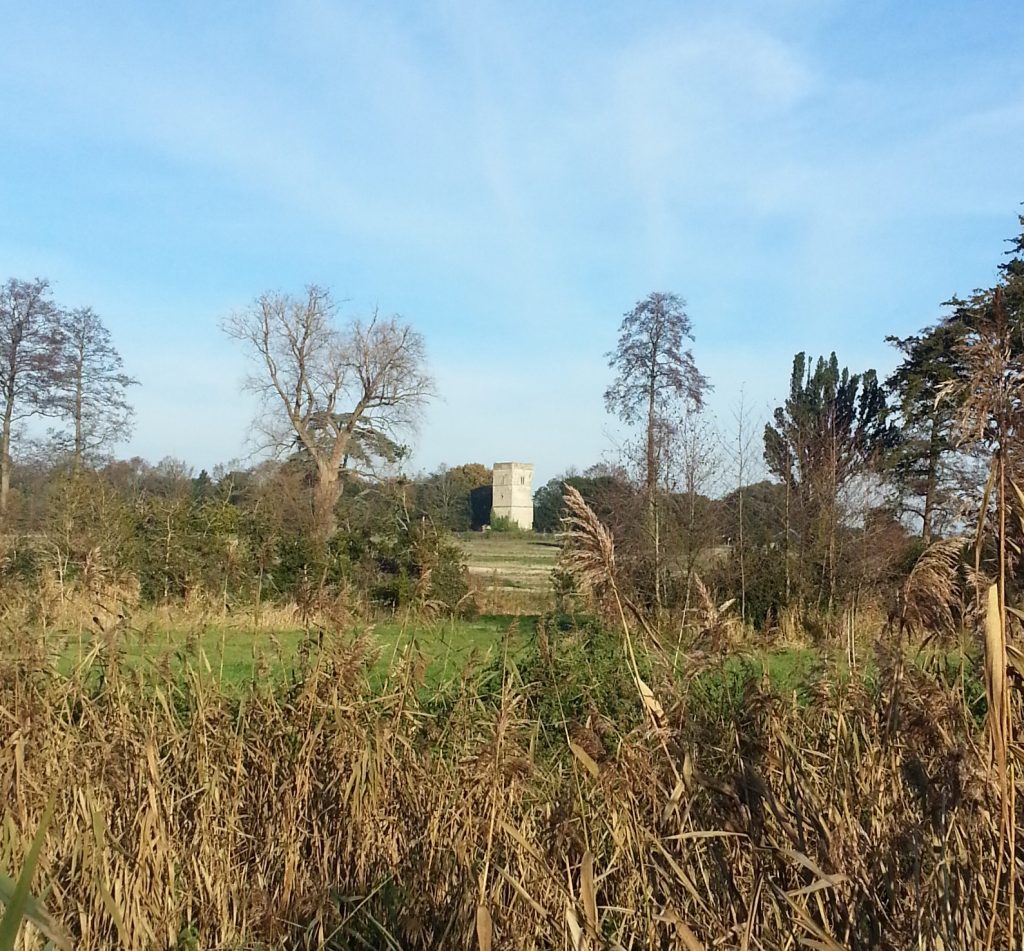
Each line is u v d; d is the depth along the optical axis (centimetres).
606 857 434
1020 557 297
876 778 416
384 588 1888
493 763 462
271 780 571
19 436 3291
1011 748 275
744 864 365
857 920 338
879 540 1734
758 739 412
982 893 322
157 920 462
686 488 1961
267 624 1080
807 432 2142
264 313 3709
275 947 471
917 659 400
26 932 298
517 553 4662
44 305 3303
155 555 1650
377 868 514
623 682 725
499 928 407
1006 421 257
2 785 501
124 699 604
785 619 1424
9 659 614
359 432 3850
